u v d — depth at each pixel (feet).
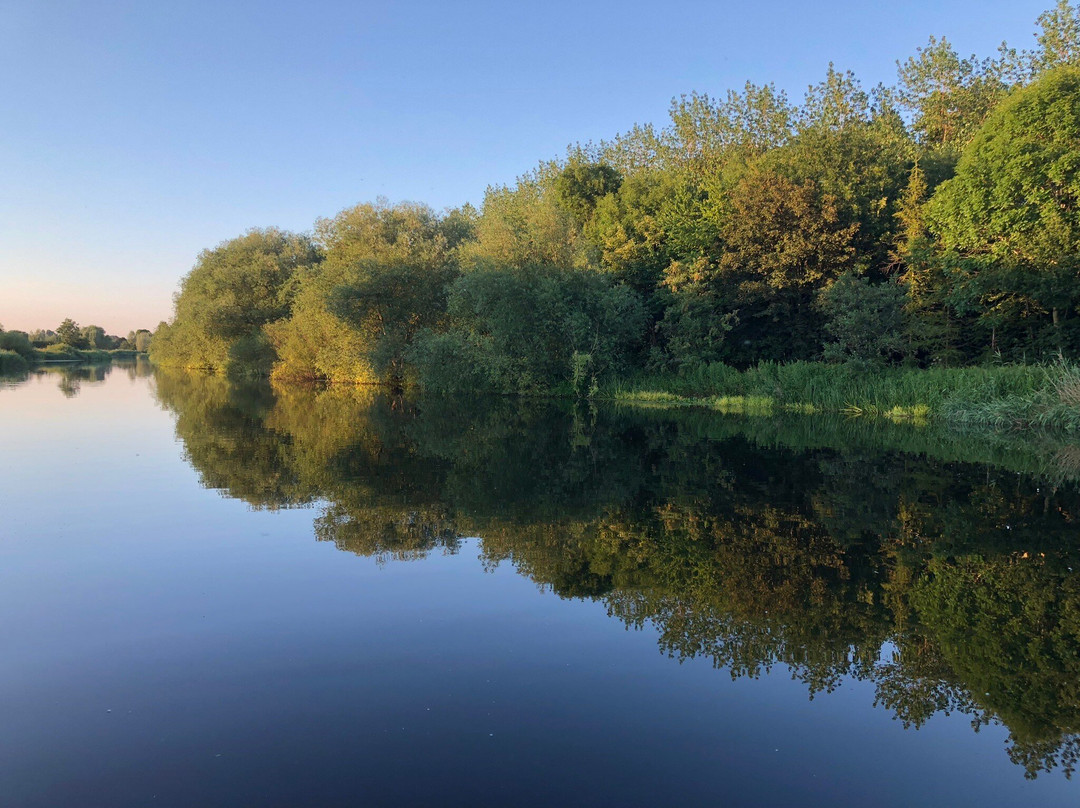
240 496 30.22
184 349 177.27
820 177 89.92
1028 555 22.07
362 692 12.89
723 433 55.21
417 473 36.32
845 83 111.04
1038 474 36.11
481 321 95.25
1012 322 75.41
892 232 87.66
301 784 10.07
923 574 20.18
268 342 139.85
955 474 36.19
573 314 89.51
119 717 11.91
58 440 47.24
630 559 21.44
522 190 135.44
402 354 101.24
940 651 15.16
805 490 32.17
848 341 76.02
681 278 88.89
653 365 92.38
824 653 14.99
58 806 9.53
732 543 23.32
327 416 66.90
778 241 88.69
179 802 9.62
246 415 66.54
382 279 104.17
